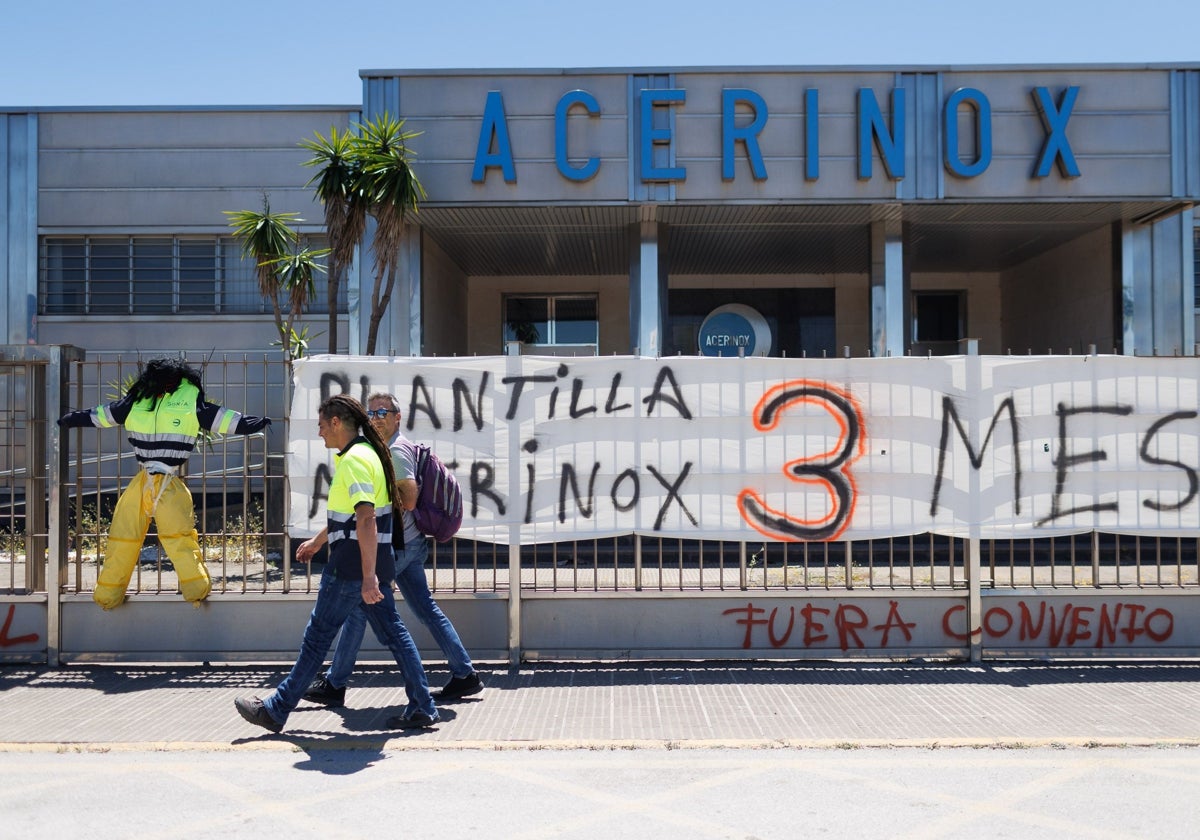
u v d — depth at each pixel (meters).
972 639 6.60
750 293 18.31
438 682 6.23
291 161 14.64
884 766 4.70
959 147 12.84
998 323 18.33
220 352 14.77
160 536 6.54
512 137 12.81
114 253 14.88
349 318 13.70
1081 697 5.86
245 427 6.62
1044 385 6.69
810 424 6.68
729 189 12.83
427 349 14.48
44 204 14.71
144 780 4.54
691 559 10.73
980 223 14.12
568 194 12.82
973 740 5.02
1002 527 6.65
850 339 18.17
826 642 6.60
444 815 4.11
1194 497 6.68
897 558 11.10
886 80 12.79
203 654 6.59
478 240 14.91
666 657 6.60
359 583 5.11
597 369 6.69
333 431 5.24
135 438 6.58
